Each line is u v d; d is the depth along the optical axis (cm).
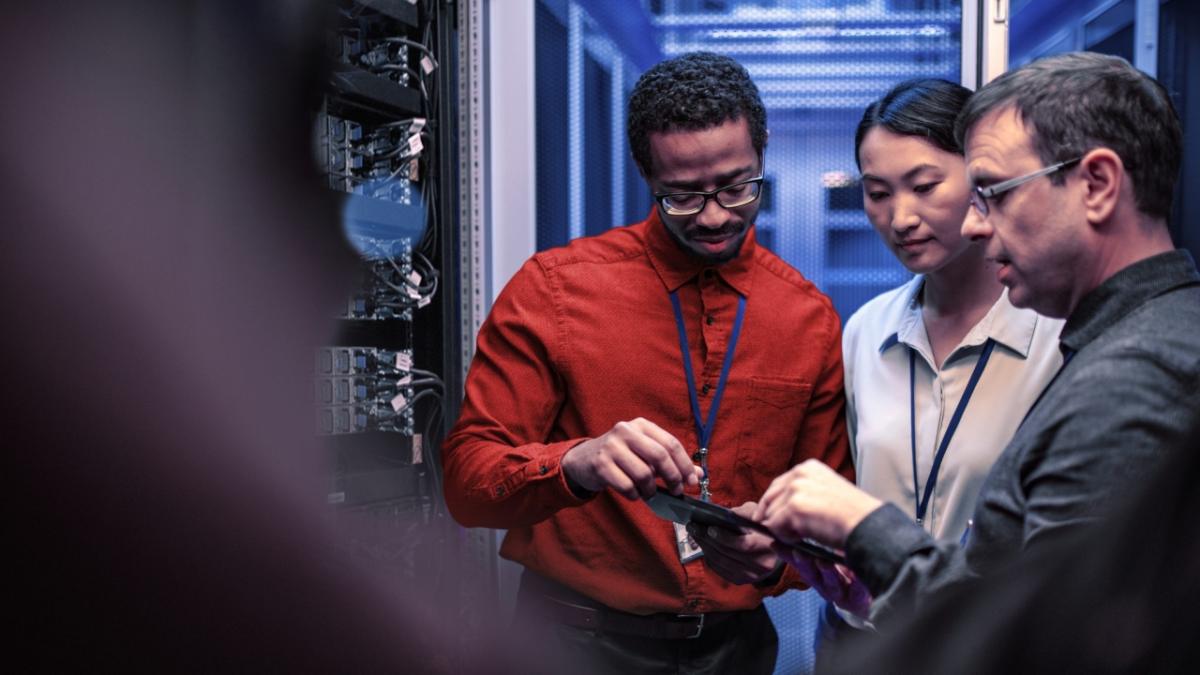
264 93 65
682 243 130
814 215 210
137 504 60
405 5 164
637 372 131
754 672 134
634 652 129
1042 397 77
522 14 189
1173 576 39
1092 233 73
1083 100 72
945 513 121
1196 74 219
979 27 191
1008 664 42
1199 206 219
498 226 189
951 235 117
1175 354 65
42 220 58
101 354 59
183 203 61
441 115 176
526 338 133
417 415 172
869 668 50
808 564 93
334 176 158
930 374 129
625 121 213
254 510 64
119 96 60
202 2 61
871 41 207
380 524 159
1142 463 62
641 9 214
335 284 73
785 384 133
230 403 64
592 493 115
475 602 176
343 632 68
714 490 130
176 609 60
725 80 119
